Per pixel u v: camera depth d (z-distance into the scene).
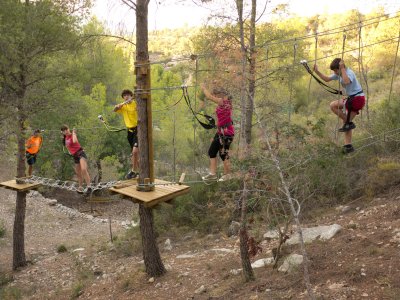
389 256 6.22
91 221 20.73
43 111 13.13
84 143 22.89
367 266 6.10
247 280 7.11
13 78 11.93
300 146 5.89
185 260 9.90
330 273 6.30
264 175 6.14
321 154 5.95
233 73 6.04
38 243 16.69
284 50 10.68
